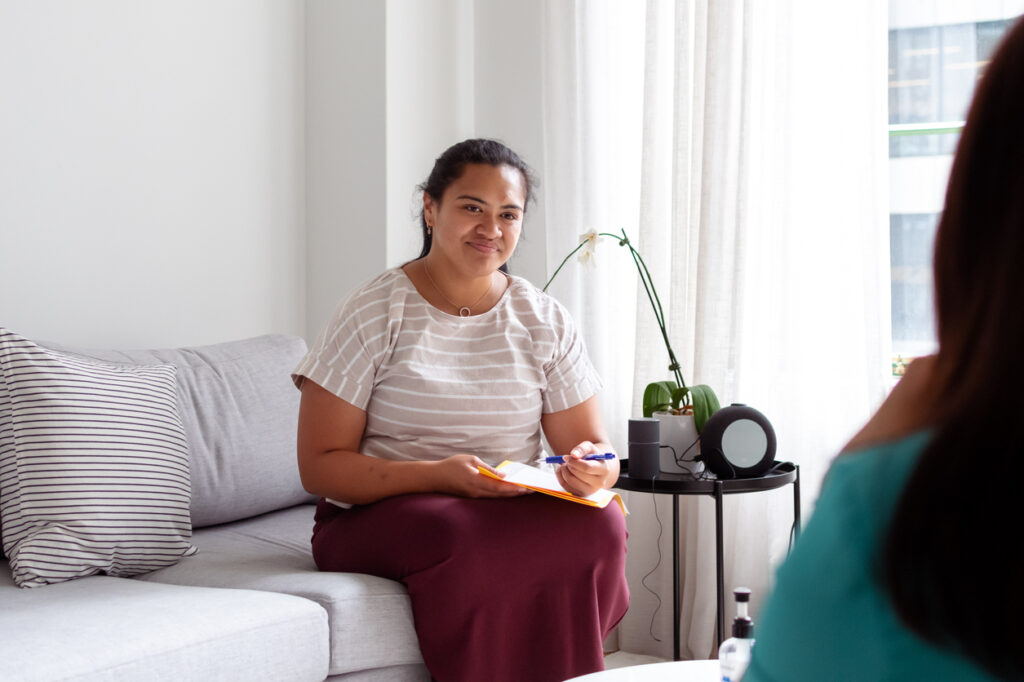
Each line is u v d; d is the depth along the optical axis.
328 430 1.89
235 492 2.30
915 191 2.66
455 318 1.98
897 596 0.42
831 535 0.45
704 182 2.74
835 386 2.64
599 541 1.75
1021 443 0.40
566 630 1.73
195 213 2.84
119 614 1.53
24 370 1.91
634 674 1.29
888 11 2.66
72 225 2.54
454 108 3.26
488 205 1.93
